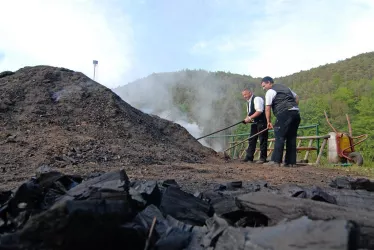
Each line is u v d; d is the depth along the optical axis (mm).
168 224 2234
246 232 1794
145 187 2691
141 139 8547
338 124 49656
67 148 6488
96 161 6273
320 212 2189
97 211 1757
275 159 8172
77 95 9352
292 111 8000
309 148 10922
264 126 9477
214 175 5590
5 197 2637
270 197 2445
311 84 106875
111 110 9148
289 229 1634
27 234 1684
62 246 1689
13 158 5785
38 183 2693
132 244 1901
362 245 1940
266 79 8578
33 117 8008
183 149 9500
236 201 2568
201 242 2029
